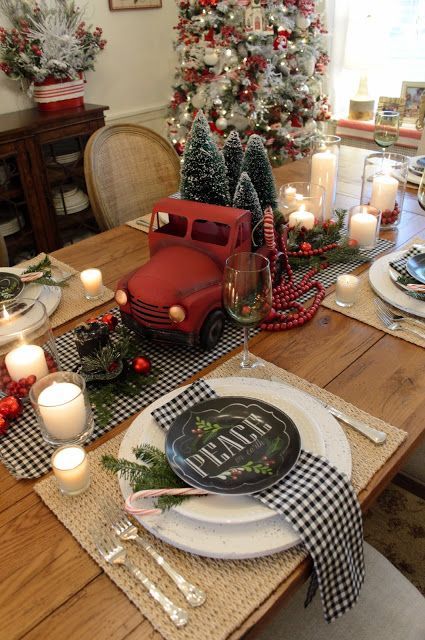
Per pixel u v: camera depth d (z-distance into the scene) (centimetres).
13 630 56
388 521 152
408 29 313
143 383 89
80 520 67
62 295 118
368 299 112
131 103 331
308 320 106
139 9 309
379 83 341
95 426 81
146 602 57
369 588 86
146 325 95
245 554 59
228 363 94
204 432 72
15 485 73
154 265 99
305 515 61
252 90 289
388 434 77
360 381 89
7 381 89
